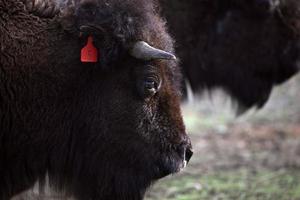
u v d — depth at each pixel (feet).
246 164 102.73
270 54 88.48
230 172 98.02
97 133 56.03
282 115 139.13
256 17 87.30
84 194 58.49
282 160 105.09
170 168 56.70
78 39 54.54
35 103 55.06
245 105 91.97
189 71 88.02
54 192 60.95
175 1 84.33
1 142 55.62
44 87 54.85
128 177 56.90
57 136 56.24
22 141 55.83
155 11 58.54
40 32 54.60
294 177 94.27
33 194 63.98
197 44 86.63
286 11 87.10
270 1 85.15
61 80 54.95
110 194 57.62
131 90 55.16
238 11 87.25
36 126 55.67
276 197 84.89
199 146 115.44
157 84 55.16
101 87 55.36
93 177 57.52
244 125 132.57
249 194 86.43
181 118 57.11
